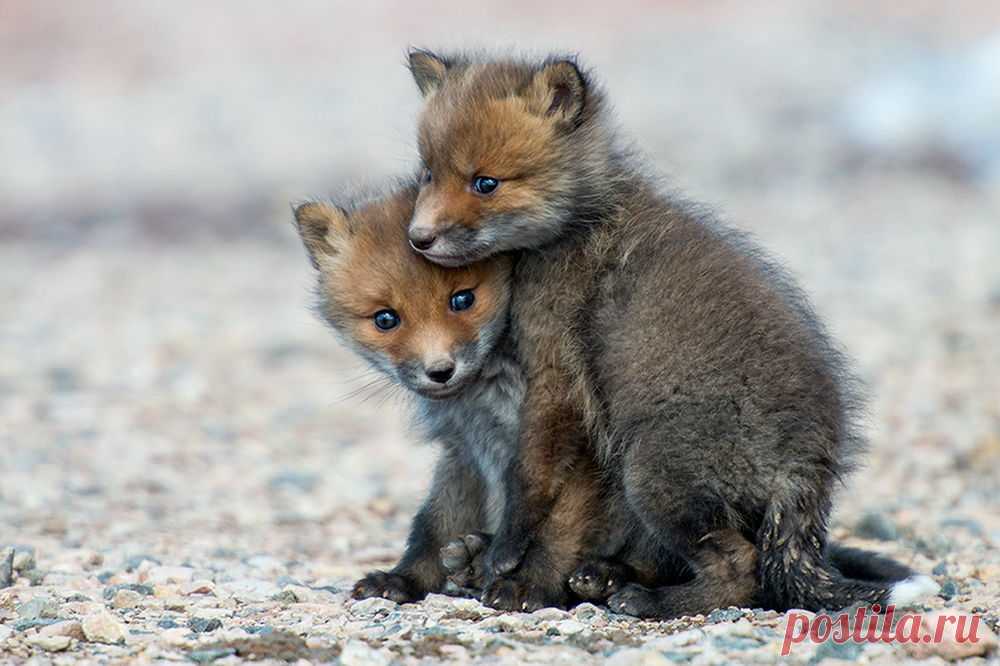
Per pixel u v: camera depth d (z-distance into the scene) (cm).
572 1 6600
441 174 1045
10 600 1016
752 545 916
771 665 789
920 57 5403
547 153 1041
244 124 4947
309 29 6366
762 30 6047
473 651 829
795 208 3609
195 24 6438
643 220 1023
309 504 1540
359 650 808
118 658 833
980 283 2681
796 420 909
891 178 3938
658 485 928
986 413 1784
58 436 1873
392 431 1969
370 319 1029
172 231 3719
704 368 923
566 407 977
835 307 2548
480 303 1014
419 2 6662
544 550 975
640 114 4688
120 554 1239
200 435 1923
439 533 1061
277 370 2358
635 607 930
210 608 992
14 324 2716
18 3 6425
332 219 1053
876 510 1338
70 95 5484
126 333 2625
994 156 4116
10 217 3906
